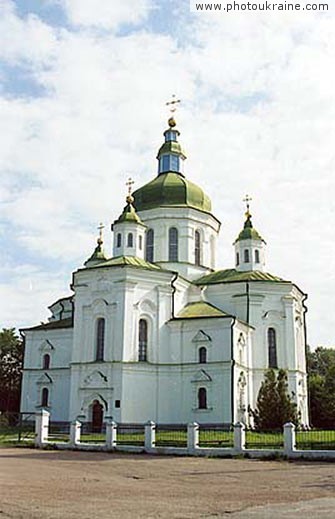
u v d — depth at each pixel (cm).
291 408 4397
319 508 1402
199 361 5009
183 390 5000
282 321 5631
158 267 5503
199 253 6184
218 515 1305
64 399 5547
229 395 4812
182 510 1371
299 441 3200
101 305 5116
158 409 4953
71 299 6694
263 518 1264
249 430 4316
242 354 5219
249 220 6238
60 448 3547
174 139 6744
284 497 1596
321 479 2017
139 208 6203
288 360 5522
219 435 3959
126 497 1584
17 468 2388
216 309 5316
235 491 1717
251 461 2739
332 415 6556
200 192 6338
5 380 7888
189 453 3062
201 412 4853
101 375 4903
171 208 6075
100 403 4862
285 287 5700
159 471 2303
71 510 1355
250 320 5541
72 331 5703
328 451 2731
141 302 5116
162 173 6569
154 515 1301
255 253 6078
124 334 4934
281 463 2634
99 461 2745
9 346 8012
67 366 5628
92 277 5222
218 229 6550
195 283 5809
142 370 4962
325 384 6950
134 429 4759
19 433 4238
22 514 1299
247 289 5631
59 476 2098
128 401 4812
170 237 6078
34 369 5806
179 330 5159
